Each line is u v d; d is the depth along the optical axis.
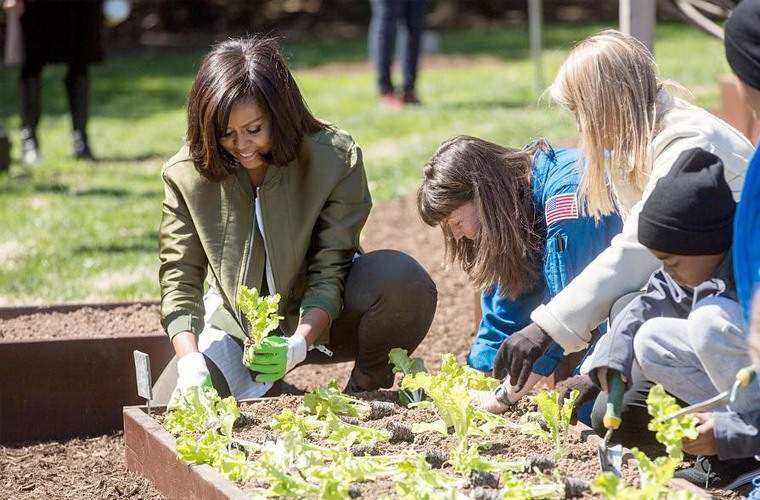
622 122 4.15
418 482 3.59
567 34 23.97
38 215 9.65
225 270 4.76
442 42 23.50
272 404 4.58
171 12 25.70
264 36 4.83
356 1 26.92
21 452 4.93
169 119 15.65
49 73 19.94
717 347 3.57
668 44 20.47
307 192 4.71
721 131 4.14
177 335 4.65
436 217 4.54
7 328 5.62
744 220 3.29
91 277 7.56
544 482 3.68
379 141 12.80
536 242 4.57
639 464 3.46
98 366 5.13
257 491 3.66
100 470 4.65
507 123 13.12
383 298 4.82
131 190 10.77
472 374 4.43
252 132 4.44
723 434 3.52
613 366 3.78
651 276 4.09
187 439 3.92
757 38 3.57
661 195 3.61
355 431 4.14
